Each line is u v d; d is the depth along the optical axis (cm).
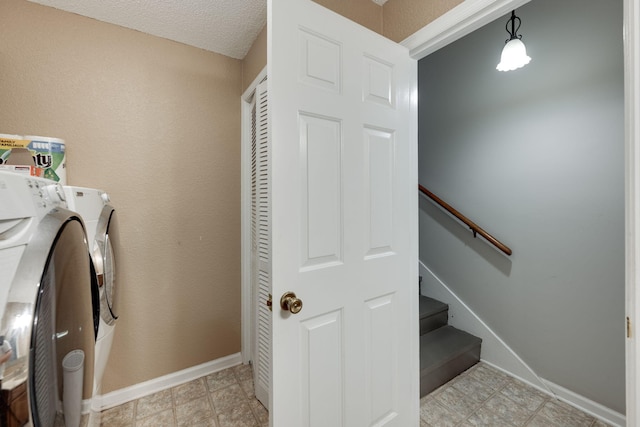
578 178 156
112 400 164
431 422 148
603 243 148
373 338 121
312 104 98
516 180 184
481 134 203
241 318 207
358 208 113
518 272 184
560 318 165
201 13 155
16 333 48
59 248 62
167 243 181
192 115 187
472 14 107
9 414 46
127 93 166
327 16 102
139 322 173
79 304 71
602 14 145
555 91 163
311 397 100
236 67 202
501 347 192
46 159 131
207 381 187
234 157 203
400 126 129
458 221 219
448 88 224
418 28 128
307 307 99
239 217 205
